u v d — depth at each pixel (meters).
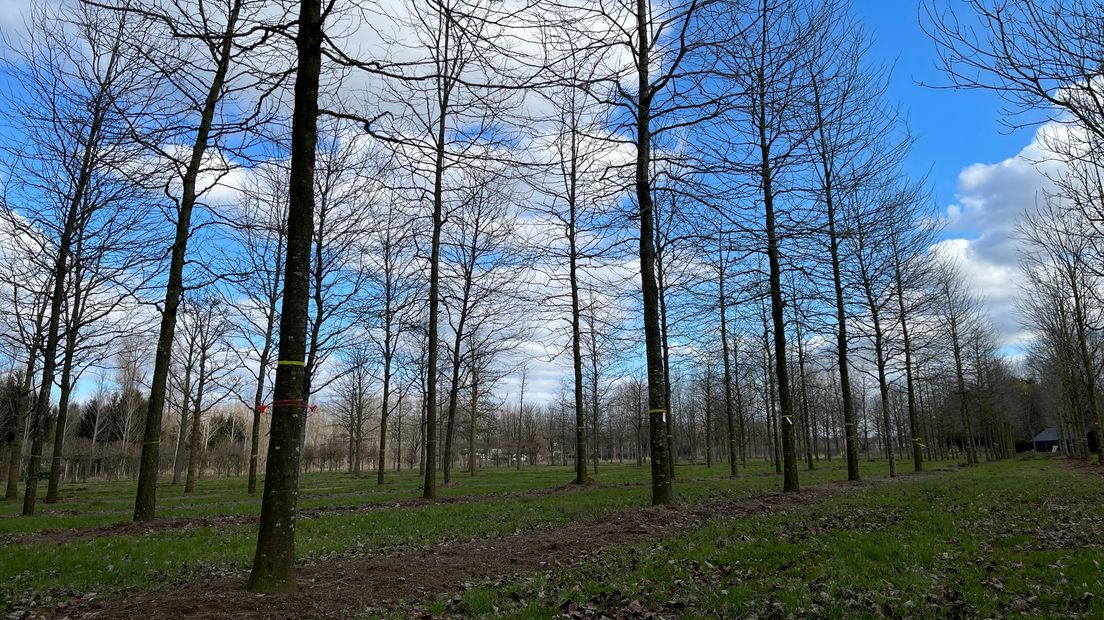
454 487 23.81
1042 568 6.78
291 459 6.59
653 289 13.10
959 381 35.34
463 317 25.41
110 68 13.31
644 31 10.59
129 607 6.08
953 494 14.02
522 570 7.70
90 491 29.80
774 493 15.97
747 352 31.33
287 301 6.58
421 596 6.62
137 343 28.27
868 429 64.31
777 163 12.44
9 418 38.09
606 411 54.34
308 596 6.39
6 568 8.11
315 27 6.77
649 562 7.60
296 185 6.66
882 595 5.98
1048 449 75.31
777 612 5.65
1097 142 7.48
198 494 24.59
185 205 12.62
